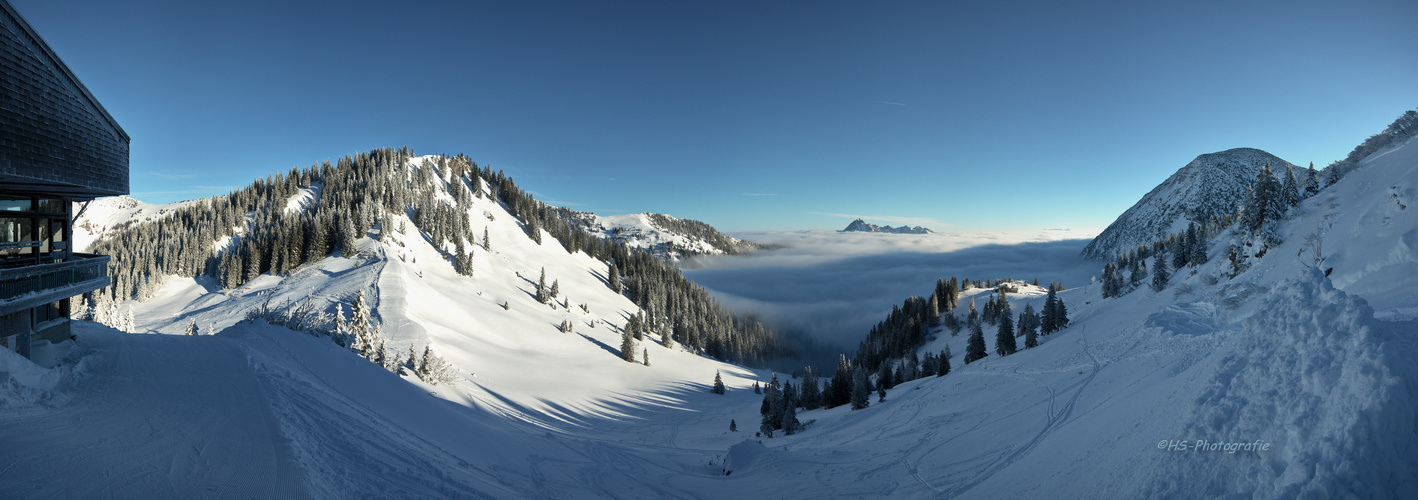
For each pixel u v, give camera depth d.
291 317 35.38
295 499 9.02
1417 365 8.39
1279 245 53.66
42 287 17.06
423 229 161.25
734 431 51.41
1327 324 9.67
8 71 14.48
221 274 126.19
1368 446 7.50
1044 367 38.53
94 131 18.50
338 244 131.00
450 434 19.23
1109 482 11.16
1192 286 59.62
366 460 12.25
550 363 85.06
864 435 32.22
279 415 13.27
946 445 22.97
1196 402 10.55
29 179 15.29
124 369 15.76
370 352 36.94
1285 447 8.33
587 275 181.38
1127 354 32.25
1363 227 39.19
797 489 19.56
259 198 178.38
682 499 18.55
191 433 11.40
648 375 91.62
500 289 131.38
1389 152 56.81
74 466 9.26
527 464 19.20
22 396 11.67
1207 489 8.93
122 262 134.25
